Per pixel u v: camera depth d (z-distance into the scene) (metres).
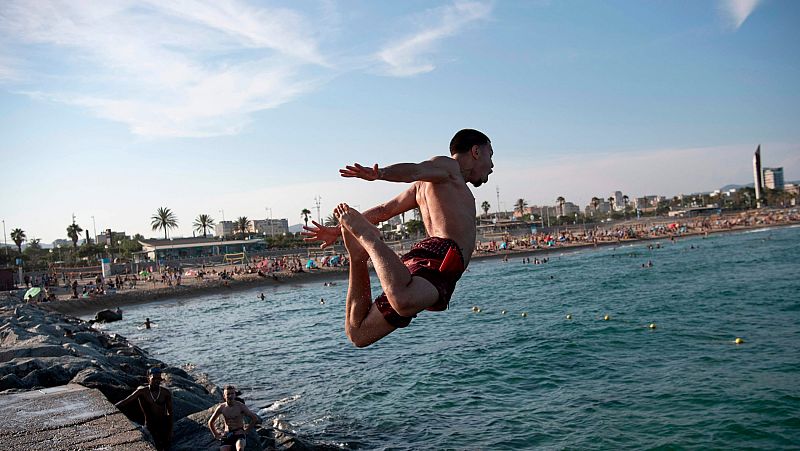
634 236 123.38
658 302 32.41
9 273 61.81
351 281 2.99
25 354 13.96
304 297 57.25
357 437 13.43
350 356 23.77
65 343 17.83
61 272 93.25
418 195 3.38
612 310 30.83
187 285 67.94
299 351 26.09
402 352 23.64
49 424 5.76
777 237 97.06
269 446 10.96
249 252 113.62
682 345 20.30
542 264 78.44
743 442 11.18
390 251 2.79
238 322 40.19
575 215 194.75
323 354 24.75
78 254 123.50
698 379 15.57
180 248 117.31
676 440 11.52
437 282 2.88
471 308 37.31
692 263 59.69
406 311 2.73
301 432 13.90
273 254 113.50
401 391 17.27
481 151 3.37
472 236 3.14
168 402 9.05
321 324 35.69
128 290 64.44
